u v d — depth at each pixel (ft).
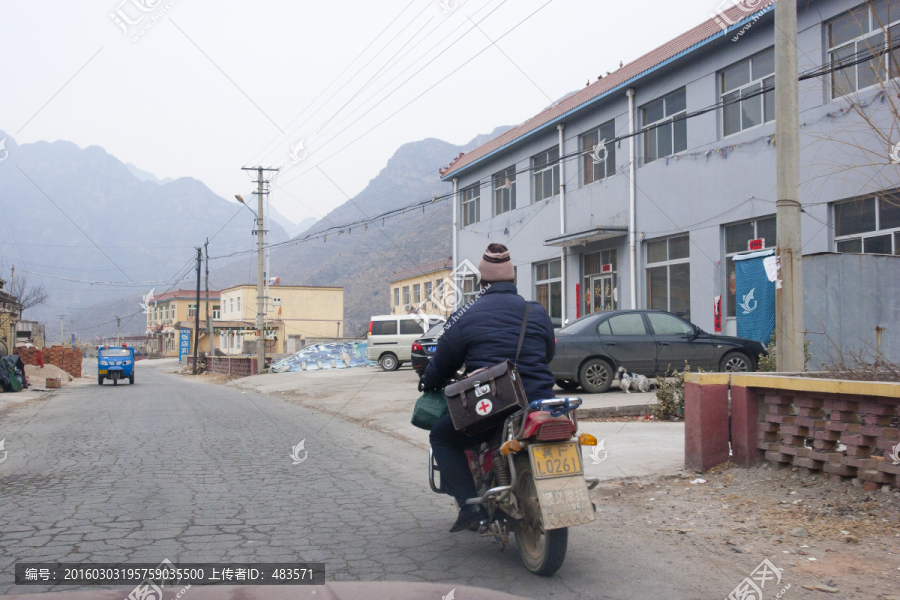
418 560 12.69
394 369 88.17
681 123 52.01
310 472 21.83
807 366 34.22
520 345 12.48
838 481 16.34
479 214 84.33
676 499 17.37
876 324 35.42
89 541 13.61
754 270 39.78
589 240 60.13
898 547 12.73
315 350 100.53
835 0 39.04
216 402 51.57
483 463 12.78
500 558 12.90
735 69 47.11
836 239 39.45
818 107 39.65
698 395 19.54
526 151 72.64
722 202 47.39
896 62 24.32
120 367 84.43
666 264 53.36
